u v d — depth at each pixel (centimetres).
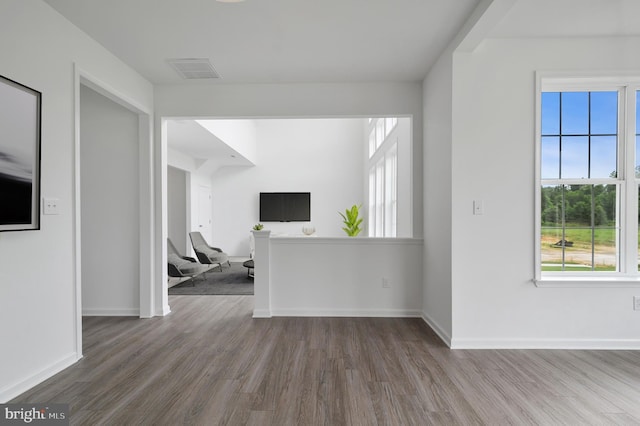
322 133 941
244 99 390
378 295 390
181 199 838
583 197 305
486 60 294
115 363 262
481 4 240
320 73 364
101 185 391
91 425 184
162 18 262
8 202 205
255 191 946
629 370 250
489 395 216
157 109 392
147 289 384
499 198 294
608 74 290
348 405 204
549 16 261
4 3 209
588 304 291
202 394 216
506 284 293
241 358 272
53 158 247
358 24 271
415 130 385
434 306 344
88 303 393
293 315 391
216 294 501
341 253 391
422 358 272
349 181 936
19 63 220
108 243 391
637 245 300
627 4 245
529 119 293
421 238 386
